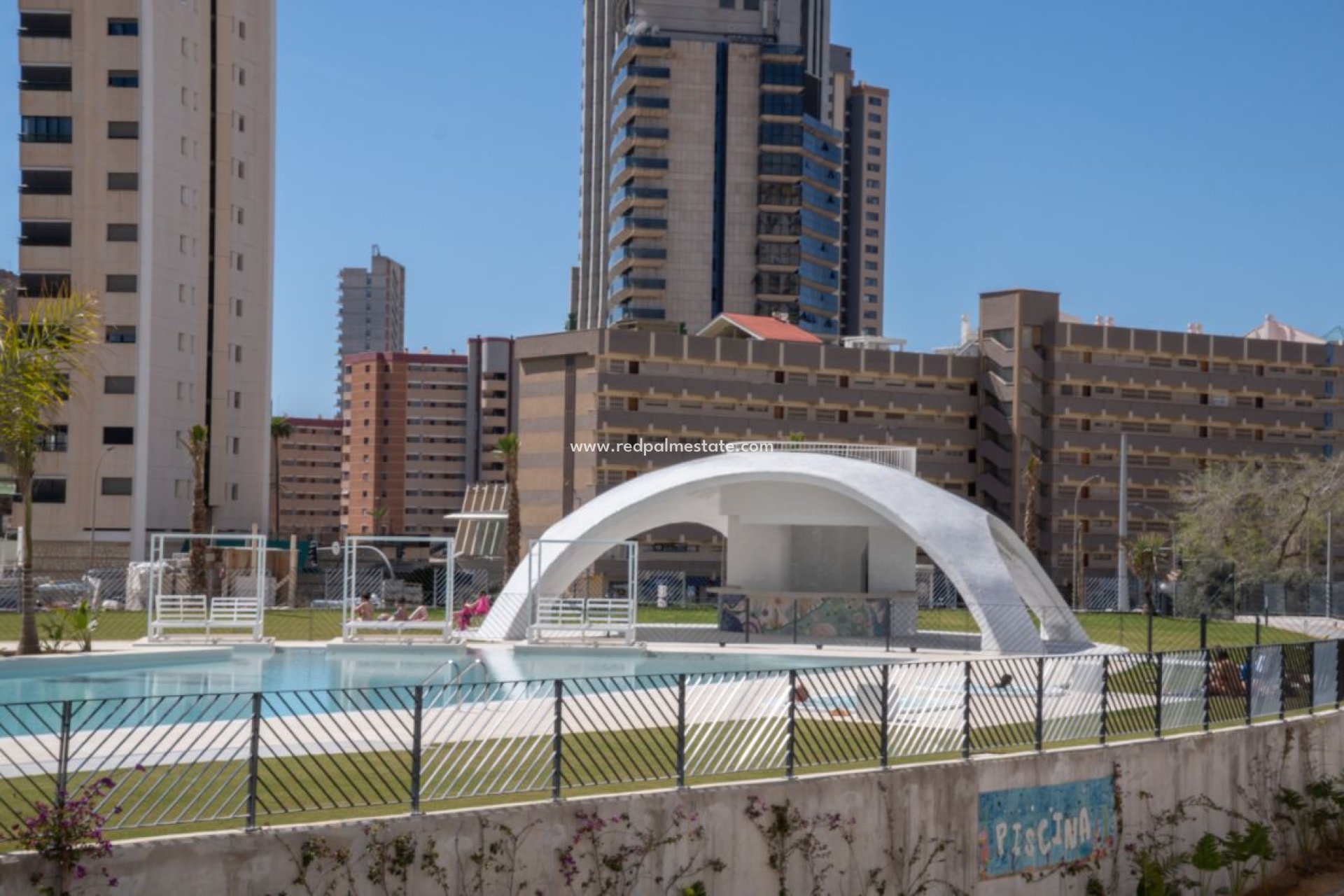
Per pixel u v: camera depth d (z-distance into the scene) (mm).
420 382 159000
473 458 159125
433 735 13352
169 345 79125
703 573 92688
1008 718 17078
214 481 82625
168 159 79062
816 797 14516
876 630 36094
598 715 13891
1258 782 20359
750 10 135875
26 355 25875
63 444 76812
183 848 10844
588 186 159375
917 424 99750
